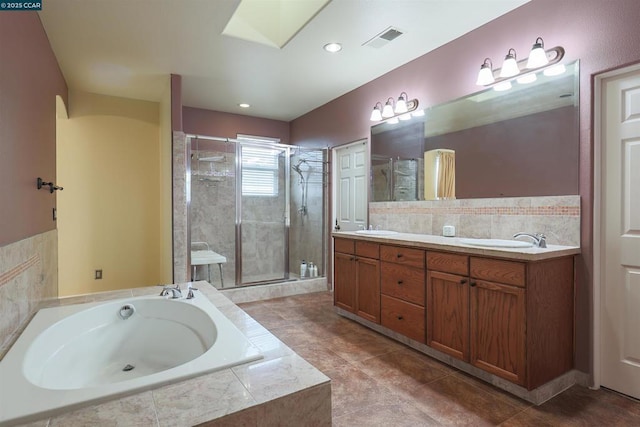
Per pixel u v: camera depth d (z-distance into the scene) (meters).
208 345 1.68
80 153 4.17
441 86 3.05
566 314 2.10
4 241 1.55
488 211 2.68
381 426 1.73
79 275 4.17
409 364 2.41
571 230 2.19
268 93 4.29
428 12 2.54
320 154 4.77
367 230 3.80
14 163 1.74
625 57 1.95
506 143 2.56
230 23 2.84
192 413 1.01
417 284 2.56
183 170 3.78
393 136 3.58
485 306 2.08
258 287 4.20
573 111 2.19
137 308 2.14
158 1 2.37
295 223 4.82
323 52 3.16
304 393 1.14
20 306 1.76
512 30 2.51
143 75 3.69
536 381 1.91
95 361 1.95
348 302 3.34
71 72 3.59
